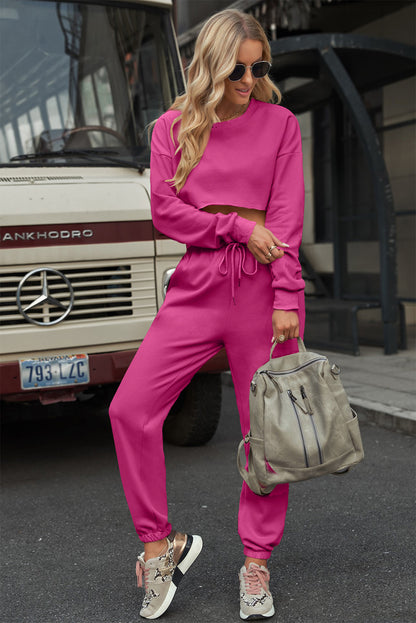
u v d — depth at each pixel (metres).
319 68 7.75
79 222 3.93
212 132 2.38
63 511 3.74
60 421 5.78
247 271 2.38
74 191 3.97
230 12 2.33
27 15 4.58
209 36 2.30
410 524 3.32
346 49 7.05
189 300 2.45
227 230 2.33
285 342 2.48
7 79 4.45
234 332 2.44
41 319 3.94
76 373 4.00
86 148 4.50
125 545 3.26
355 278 8.95
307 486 3.93
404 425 4.95
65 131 4.48
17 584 2.90
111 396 4.46
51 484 4.20
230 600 2.66
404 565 2.88
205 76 2.31
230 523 3.45
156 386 2.44
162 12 4.90
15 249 3.83
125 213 4.02
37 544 3.31
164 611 2.54
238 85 2.31
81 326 3.99
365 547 3.08
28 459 4.74
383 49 7.02
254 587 2.50
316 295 9.49
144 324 4.11
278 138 2.42
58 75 4.55
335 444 2.31
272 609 2.49
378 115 8.81
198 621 2.51
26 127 4.41
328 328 7.78
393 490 3.80
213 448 4.80
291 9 7.44
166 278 4.14
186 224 2.39
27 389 3.92
